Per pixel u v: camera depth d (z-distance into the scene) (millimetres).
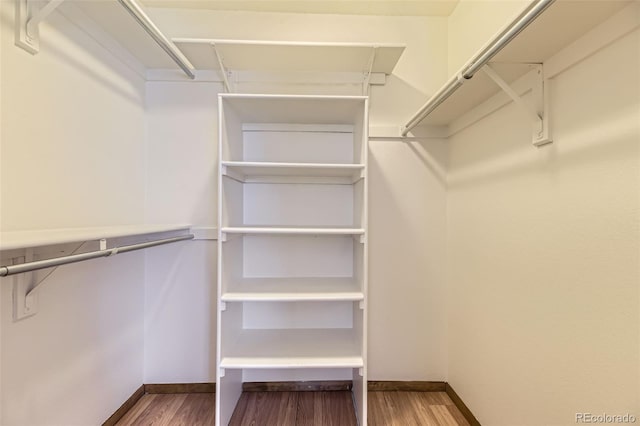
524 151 1252
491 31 1543
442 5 1898
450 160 1947
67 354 1300
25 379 1110
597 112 930
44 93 1172
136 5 1185
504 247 1384
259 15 1935
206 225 1944
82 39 1363
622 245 856
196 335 1935
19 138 1075
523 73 1208
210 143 1944
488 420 1500
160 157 1931
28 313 1114
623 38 850
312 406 1813
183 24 1914
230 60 1818
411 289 1987
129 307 1760
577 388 992
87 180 1400
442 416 1740
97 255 1034
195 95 1939
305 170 1678
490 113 1492
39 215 1154
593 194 941
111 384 1601
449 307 1954
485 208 1546
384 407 1812
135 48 1676
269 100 1557
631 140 834
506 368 1361
